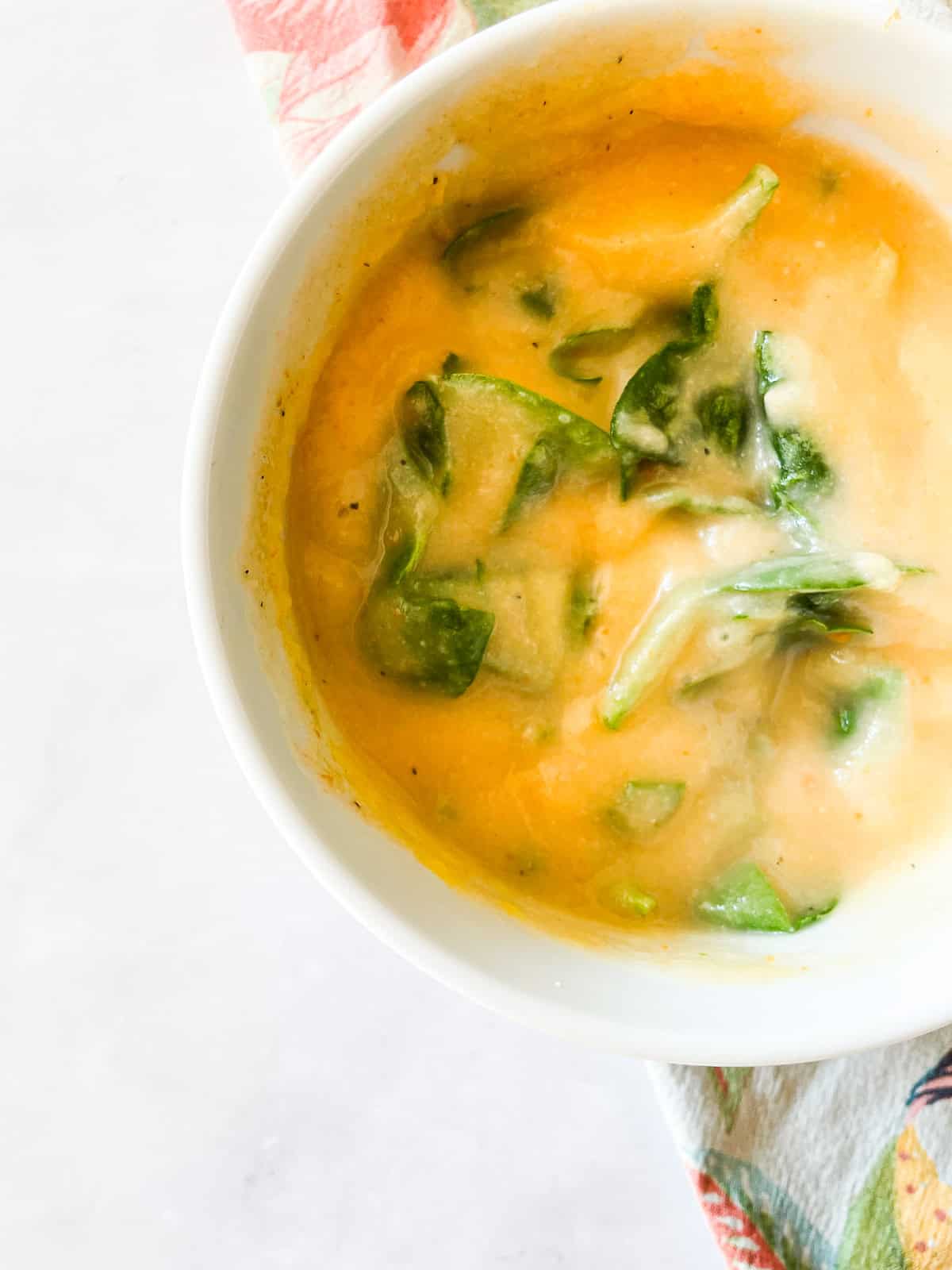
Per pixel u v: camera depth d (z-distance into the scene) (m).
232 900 0.32
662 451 0.27
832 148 0.28
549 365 0.27
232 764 0.32
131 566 0.32
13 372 0.32
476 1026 0.32
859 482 0.27
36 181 0.32
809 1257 0.29
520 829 0.27
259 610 0.25
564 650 0.27
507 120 0.26
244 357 0.25
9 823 0.32
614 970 0.26
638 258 0.27
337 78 0.29
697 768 0.27
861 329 0.28
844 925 0.28
